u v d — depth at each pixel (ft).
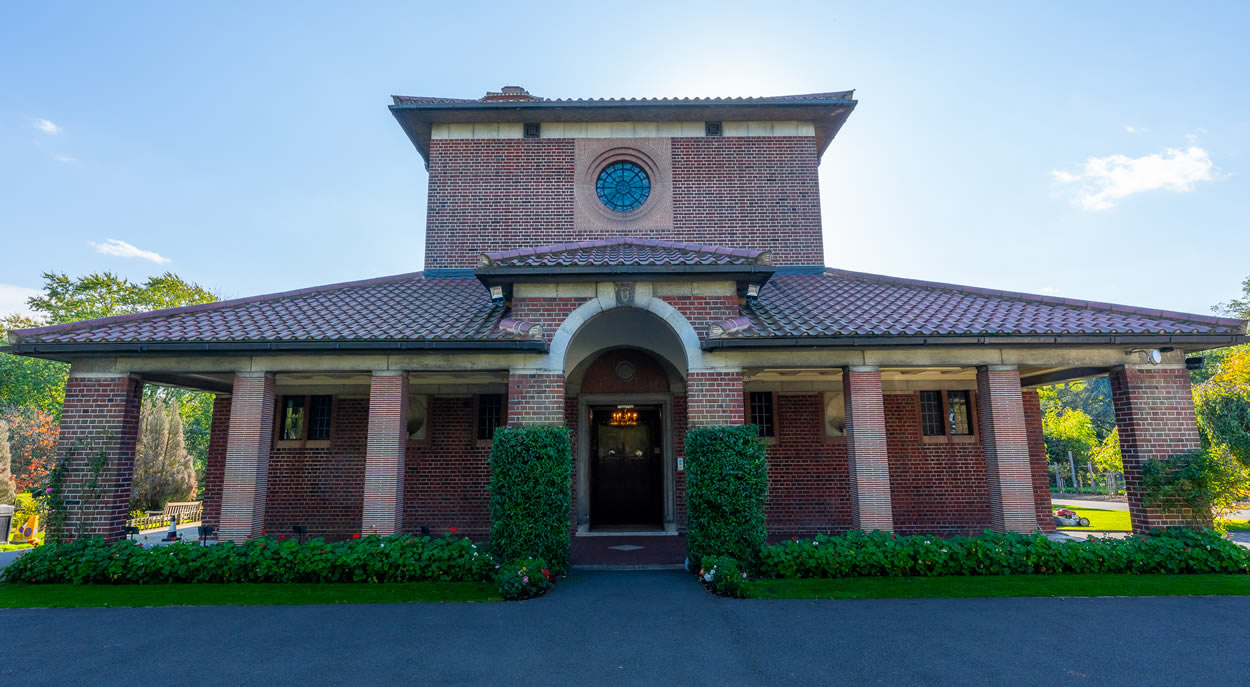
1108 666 17.20
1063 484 142.41
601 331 39.24
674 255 34.42
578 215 46.98
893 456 44.04
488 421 44.75
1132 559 28.17
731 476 29.07
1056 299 36.47
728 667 17.21
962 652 18.37
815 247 46.70
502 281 32.81
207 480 44.27
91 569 27.63
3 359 96.63
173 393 115.96
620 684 16.02
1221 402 42.11
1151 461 31.01
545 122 48.55
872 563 27.99
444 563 28.22
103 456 31.04
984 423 32.76
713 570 26.27
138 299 107.96
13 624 21.48
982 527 43.01
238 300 38.11
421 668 17.19
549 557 28.30
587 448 44.55
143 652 18.58
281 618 22.20
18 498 61.93
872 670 16.94
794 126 48.78
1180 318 32.48
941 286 40.27
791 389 44.98
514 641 19.54
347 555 28.19
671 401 44.47
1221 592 24.93
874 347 31.04
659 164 47.91
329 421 44.55
